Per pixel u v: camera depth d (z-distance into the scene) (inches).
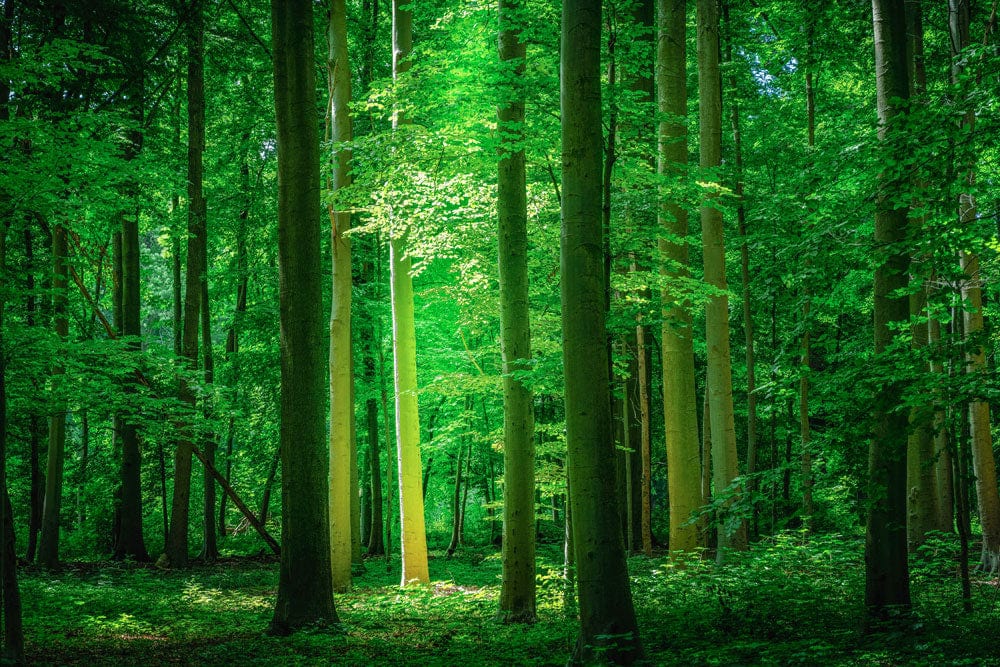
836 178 361.1
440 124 504.1
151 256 1502.2
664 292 517.0
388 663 318.0
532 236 488.1
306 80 414.3
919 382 269.9
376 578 725.9
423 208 547.5
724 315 564.7
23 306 714.8
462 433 705.0
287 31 412.8
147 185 619.8
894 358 282.8
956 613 322.7
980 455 490.3
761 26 713.0
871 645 260.4
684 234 545.6
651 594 433.4
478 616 465.4
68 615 442.6
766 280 393.4
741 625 316.8
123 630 400.5
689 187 438.6
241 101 994.1
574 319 269.4
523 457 440.5
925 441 542.6
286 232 411.2
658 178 424.2
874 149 290.4
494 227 534.9
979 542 557.9
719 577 418.0
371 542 984.3
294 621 395.2
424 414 1052.5
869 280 491.5
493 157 482.3
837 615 322.3
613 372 434.9
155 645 359.3
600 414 266.1
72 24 704.4
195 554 997.2
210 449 922.1
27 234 704.4
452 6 531.2
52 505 712.4
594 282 269.4
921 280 323.0
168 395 758.5
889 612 301.3
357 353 926.4
